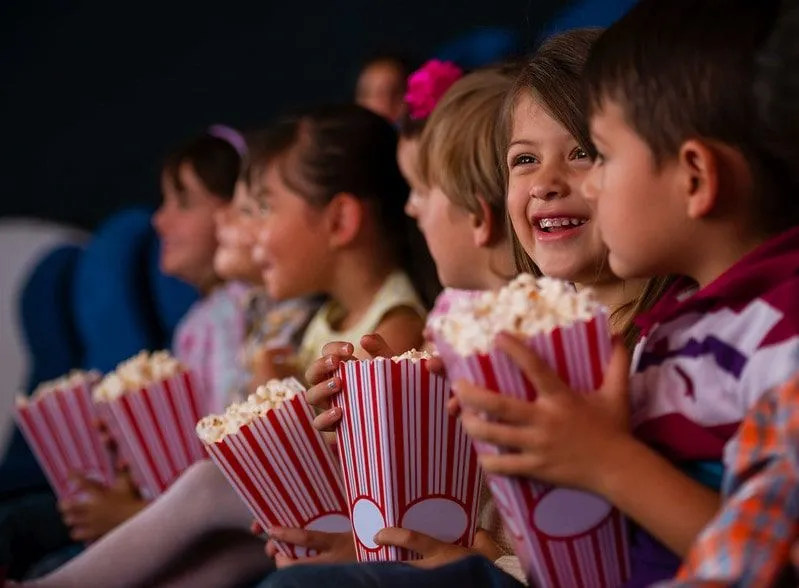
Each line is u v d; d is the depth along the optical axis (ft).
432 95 7.44
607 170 4.15
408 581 4.28
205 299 10.81
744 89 3.91
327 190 7.91
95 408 7.62
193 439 7.15
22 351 14.32
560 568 4.08
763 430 3.63
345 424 4.87
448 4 15.01
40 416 7.64
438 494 4.79
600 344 3.91
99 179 17.38
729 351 3.94
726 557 3.40
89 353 11.75
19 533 7.52
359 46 15.85
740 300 3.98
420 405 4.68
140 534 6.11
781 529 3.43
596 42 4.36
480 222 6.50
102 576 6.03
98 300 11.69
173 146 17.02
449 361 3.96
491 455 3.94
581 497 3.98
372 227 7.98
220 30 16.74
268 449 5.14
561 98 5.41
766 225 4.06
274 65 16.44
